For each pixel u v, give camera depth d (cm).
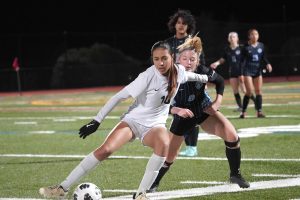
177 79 1419
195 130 2147
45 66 7231
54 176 1895
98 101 5088
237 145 1587
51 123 3453
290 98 4562
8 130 3170
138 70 6806
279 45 6856
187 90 1556
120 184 1745
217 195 1561
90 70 6775
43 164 2109
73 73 6750
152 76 1391
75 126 3253
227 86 6294
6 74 6738
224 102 4422
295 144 2353
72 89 6750
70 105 4769
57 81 6756
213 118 1595
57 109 4409
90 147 2481
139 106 1428
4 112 4288
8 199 1591
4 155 2327
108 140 1400
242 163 1984
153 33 7175
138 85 1388
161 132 1416
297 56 6806
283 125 2958
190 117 1516
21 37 7225
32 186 1753
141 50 7194
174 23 1919
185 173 1859
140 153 2278
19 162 2161
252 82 3334
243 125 3006
